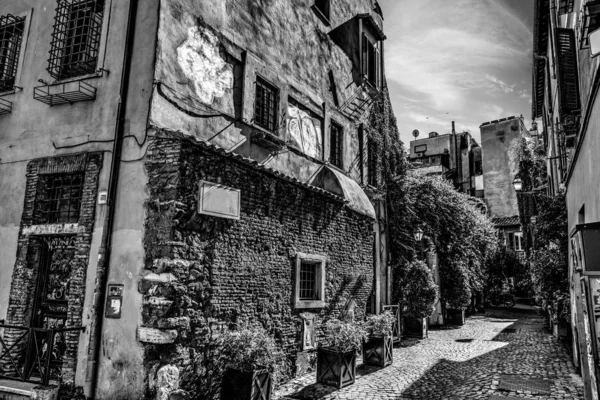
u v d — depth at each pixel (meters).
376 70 15.81
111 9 7.65
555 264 12.95
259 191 8.02
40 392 6.11
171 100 7.23
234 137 8.70
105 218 6.76
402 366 9.77
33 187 7.62
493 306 28.86
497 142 37.66
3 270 7.56
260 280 7.85
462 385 8.01
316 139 11.78
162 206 6.35
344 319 10.42
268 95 10.18
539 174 21.03
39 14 8.41
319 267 9.66
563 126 8.55
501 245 28.62
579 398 7.12
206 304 6.69
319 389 7.71
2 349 7.22
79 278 6.77
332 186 11.26
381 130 15.52
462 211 19.25
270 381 6.50
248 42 9.48
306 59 11.70
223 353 6.74
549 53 14.48
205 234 6.80
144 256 6.34
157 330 5.93
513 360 10.47
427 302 14.32
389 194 15.45
